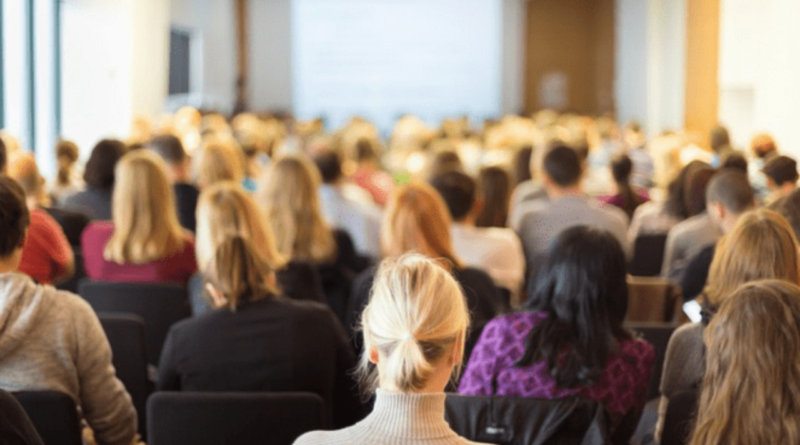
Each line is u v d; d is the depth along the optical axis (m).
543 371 2.99
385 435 1.88
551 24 25.84
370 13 24.33
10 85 10.56
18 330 3.04
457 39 24.36
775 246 3.10
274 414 3.10
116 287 4.61
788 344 2.22
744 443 2.23
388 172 12.78
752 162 8.53
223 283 3.44
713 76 17.53
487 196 7.17
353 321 4.41
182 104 17.06
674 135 10.80
